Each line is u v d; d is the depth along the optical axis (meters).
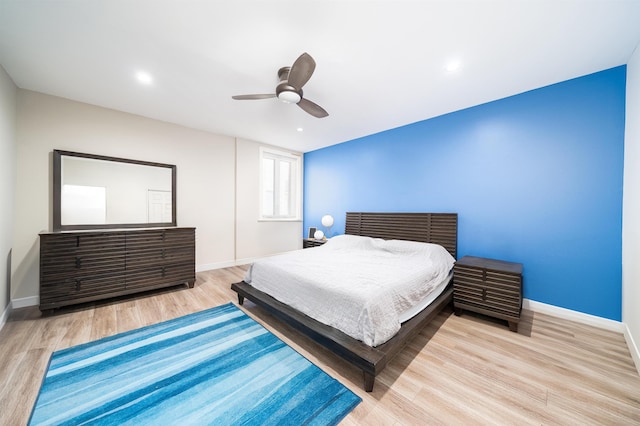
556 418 1.19
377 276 1.99
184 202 3.61
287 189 5.13
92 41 1.72
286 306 2.05
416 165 3.34
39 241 2.34
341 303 1.67
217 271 3.84
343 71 2.09
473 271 2.29
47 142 2.56
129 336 1.92
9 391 1.34
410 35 1.65
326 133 3.88
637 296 1.64
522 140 2.47
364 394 1.34
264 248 4.60
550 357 1.67
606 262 2.06
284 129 3.70
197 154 3.71
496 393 1.35
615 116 2.01
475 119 2.79
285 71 2.03
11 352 1.69
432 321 2.26
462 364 1.60
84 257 2.41
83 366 1.55
